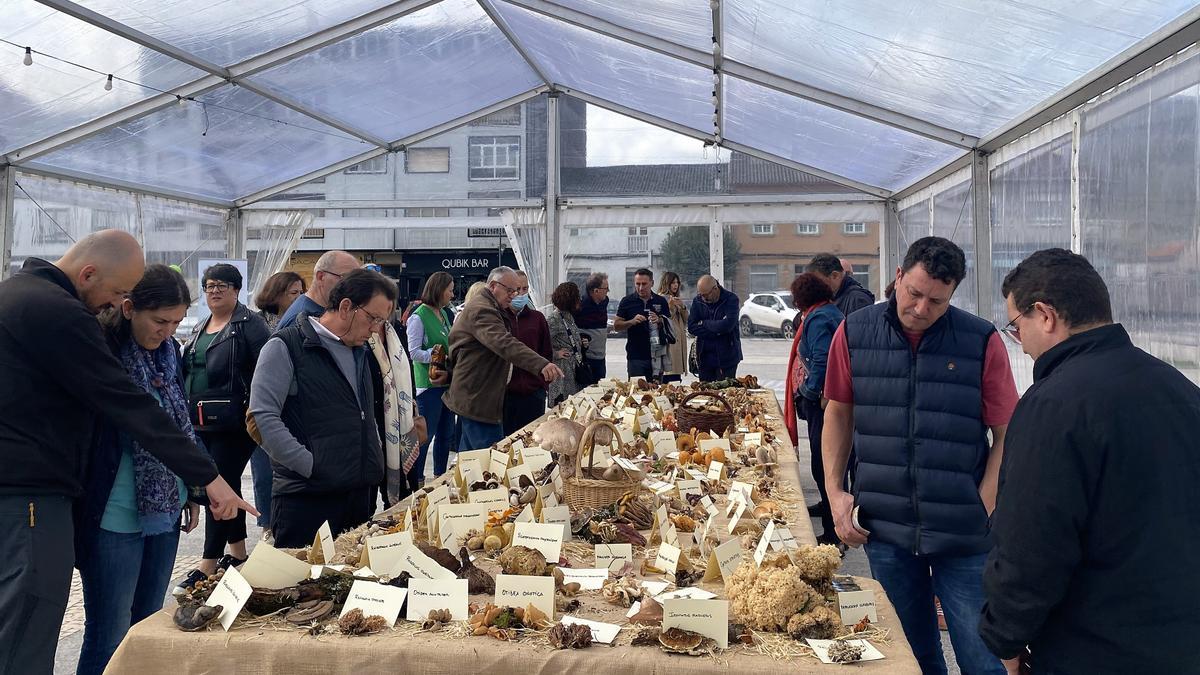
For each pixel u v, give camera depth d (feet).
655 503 9.09
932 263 7.73
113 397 7.30
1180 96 13.39
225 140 33.04
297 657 5.60
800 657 5.43
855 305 16.70
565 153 39.81
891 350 8.47
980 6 15.58
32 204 29.27
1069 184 18.08
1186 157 13.25
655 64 29.50
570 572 7.06
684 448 12.80
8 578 6.98
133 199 34.53
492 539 7.61
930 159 28.76
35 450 7.13
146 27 22.94
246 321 13.39
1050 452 5.19
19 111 25.64
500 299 17.44
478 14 28.76
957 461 8.16
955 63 19.08
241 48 26.11
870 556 8.63
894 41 19.15
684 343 31.22
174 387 9.20
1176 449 5.06
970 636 8.06
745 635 5.64
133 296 8.20
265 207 41.06
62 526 7.30
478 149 40.50
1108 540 5.10
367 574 6.61
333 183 41.11
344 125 35.24
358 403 9.93
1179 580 4.98
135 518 8.32
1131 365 5.28
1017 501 5.32
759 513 8.95
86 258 7.48
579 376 24.48
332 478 9.50
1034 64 17.47
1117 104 15.72
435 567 6.49
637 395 18.93
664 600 5.98
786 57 23.41
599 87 36.22
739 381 20.86
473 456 10.28
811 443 15.72
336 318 9.62
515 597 6.16
